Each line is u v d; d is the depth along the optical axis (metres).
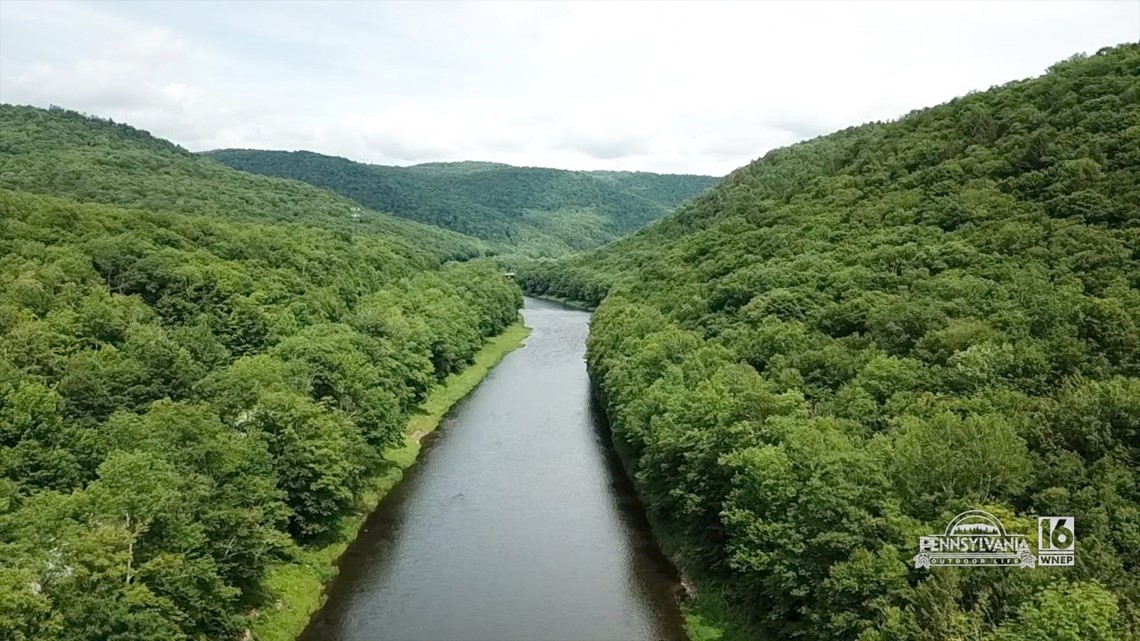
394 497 74.12
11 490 43.25
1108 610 28.38
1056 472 39.06
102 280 87.88
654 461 63.47
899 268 80.31
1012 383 51.06
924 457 40.66
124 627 35.12
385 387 82.00
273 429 59.62
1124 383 44.12
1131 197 74.12
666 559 61.50
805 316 77.12
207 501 45.72
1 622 30.48
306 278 117.06
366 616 52.62
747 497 47.69
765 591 45.03
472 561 61.00
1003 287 66.81
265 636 48.22
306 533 58.91
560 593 56.03
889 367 55.75
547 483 78.31
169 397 61.94
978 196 88.50
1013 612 32.03
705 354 72.31
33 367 59.41
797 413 52.69
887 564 36.06
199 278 93.62
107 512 38.97
